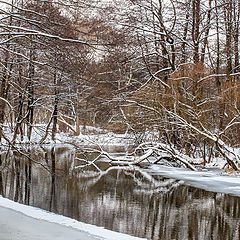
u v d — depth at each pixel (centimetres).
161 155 2375
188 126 2050
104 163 2397
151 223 973
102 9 1050
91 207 1125
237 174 1950
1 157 2333
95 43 1033
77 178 1711
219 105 2234
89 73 1204
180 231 911
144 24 2689
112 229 892
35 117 4841
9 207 834
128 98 2397
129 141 2525
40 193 1299
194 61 2617
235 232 921
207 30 2817
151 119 2203
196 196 1385
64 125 4444
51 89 2302
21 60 1714
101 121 2611
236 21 2773
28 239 594
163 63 2872
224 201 1307
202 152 2423
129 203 1216
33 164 2117
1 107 1997
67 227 699
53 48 1080
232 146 2292
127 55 2520
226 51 2670
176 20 2767
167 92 2234
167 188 1541
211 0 2788
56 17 1038
